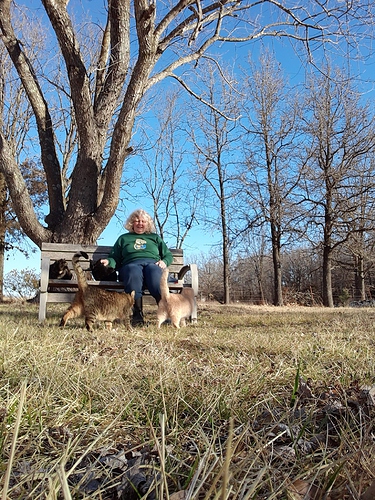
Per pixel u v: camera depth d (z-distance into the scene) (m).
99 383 2.60
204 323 6.98
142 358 3.44
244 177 23.17
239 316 8.66
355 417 1.93
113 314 5.90
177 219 28.28
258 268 35.44
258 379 2.71
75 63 9.41
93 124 10.16
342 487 1.36
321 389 2.61
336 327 6.03
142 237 6.95
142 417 2.17
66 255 7.44
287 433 1.89
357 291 29.14
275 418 2.08
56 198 11.39
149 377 2.71
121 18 10.34
